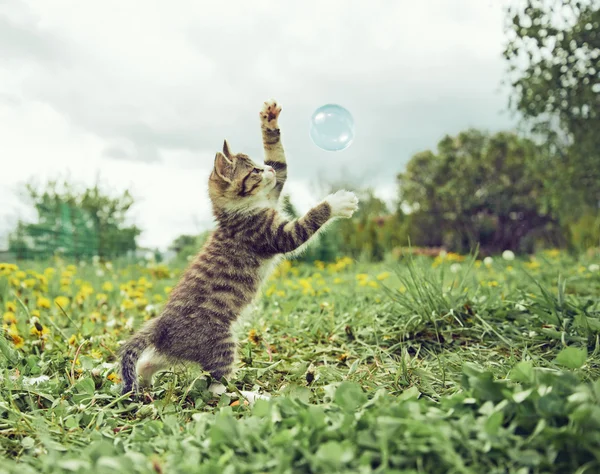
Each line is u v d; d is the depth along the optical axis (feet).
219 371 1.73
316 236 1.94
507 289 2.53
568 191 5.92
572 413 0.95
